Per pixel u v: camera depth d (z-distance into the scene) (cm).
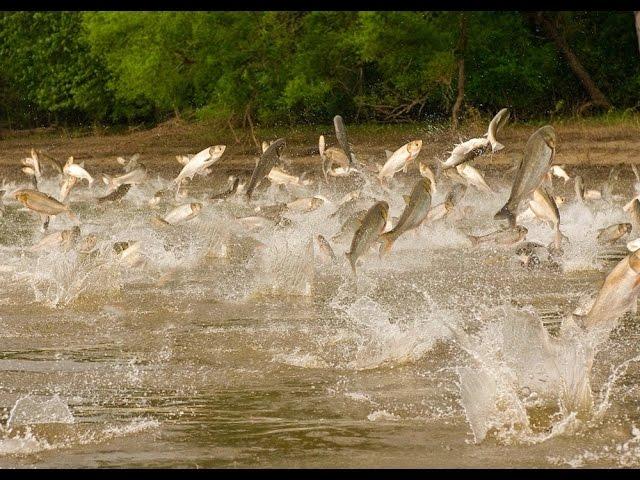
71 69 4709
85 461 795
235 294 1388
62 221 2275
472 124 3875
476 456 790
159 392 955
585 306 926
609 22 4272
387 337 1088
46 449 820
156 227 1816
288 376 996
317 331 1162
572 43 4303
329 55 3909
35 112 5103
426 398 919
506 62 4178
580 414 865
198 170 1571
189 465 784
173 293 1402
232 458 795
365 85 4291
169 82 3872
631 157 3125
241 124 4144
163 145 4066
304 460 788
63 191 2233
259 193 2689
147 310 1298
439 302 1320
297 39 3909
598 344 1020
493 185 2502
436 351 1059
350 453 800
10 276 1509
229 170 3475
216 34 3800
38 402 923
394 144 3691
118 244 1488
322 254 1535
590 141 3359
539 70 4234
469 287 1420
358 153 3531
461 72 3931
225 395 941
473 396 898
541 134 918
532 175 920
